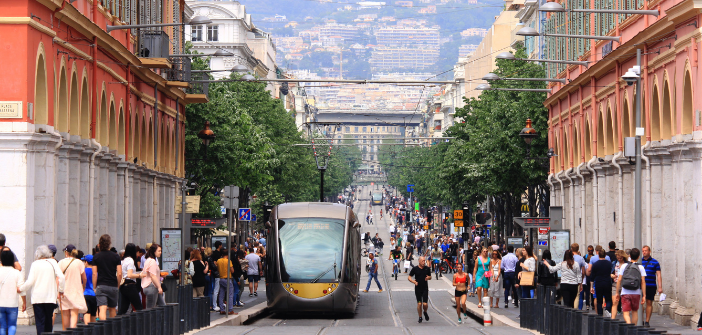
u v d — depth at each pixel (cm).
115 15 6944
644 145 6147
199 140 10188
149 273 4184
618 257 4828
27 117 4709
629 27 7000
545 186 11131
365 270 14800
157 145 8662
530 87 10781
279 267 6241
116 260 3875
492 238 14212
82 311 3647
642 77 6359
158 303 4453
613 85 7375
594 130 8188
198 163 10350
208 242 12125
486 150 10606
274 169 14812
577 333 3641
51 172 4919
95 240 6216
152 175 8244
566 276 4844
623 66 7050
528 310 5059
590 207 8544
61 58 5306
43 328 3428
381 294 9775
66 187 5378
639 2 6631
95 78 6109
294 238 6350
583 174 8619
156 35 7788
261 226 16038
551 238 6219
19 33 4694
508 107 10525
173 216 9456
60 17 5297
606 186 7762
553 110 10331
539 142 10556
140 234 7981
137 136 7838
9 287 3338
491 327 5372
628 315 4325
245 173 11062
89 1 6175
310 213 6512
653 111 6138
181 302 4375
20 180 4669
